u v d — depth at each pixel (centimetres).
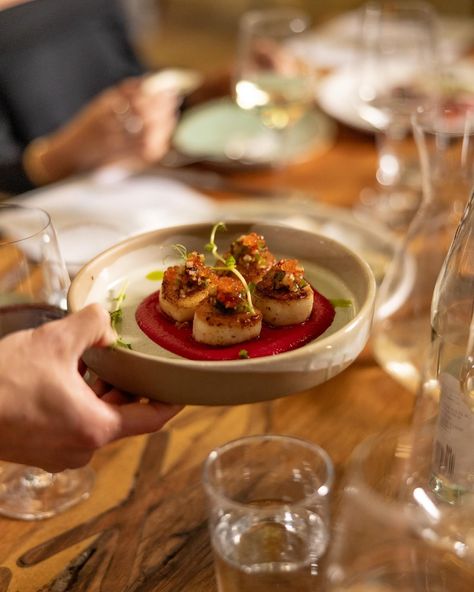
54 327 64
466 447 64
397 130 129
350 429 82
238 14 404
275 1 378
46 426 64
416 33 139
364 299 69
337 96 153
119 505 75
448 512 62
